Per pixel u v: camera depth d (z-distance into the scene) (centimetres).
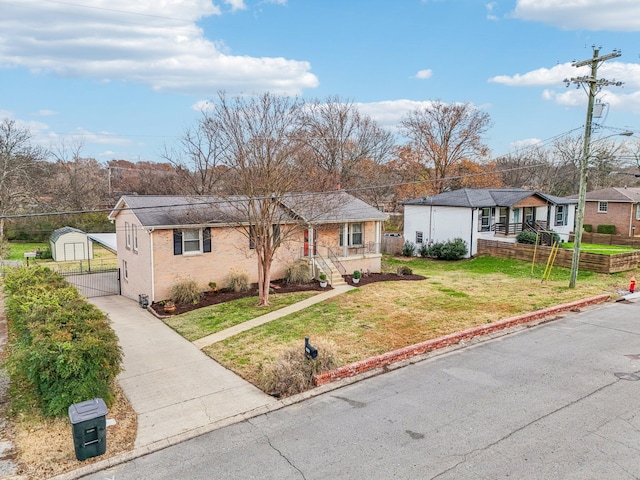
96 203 4772
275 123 2056
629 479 607
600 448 685
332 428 772
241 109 3225
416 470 641
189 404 899
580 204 1881
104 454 711
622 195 3881
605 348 1148
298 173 1738
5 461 691
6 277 1642
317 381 950
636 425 753
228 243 2042
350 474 638
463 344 1205
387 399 877
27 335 936
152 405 901
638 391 887
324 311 1584
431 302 1675
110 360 882
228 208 2012
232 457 696
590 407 822
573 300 1655
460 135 4397
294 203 1906
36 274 1559
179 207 2012
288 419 815
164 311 1744
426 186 4534
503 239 3069
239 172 1672
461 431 746
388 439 729
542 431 739
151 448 730
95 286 2438
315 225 2144
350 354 1127
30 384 955
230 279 2003
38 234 4566
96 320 984
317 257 2209
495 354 1119
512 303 1627
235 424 805
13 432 775
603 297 1712
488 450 686
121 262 2323
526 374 984
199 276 1983
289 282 2112
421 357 1109
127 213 2142
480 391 901
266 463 674
